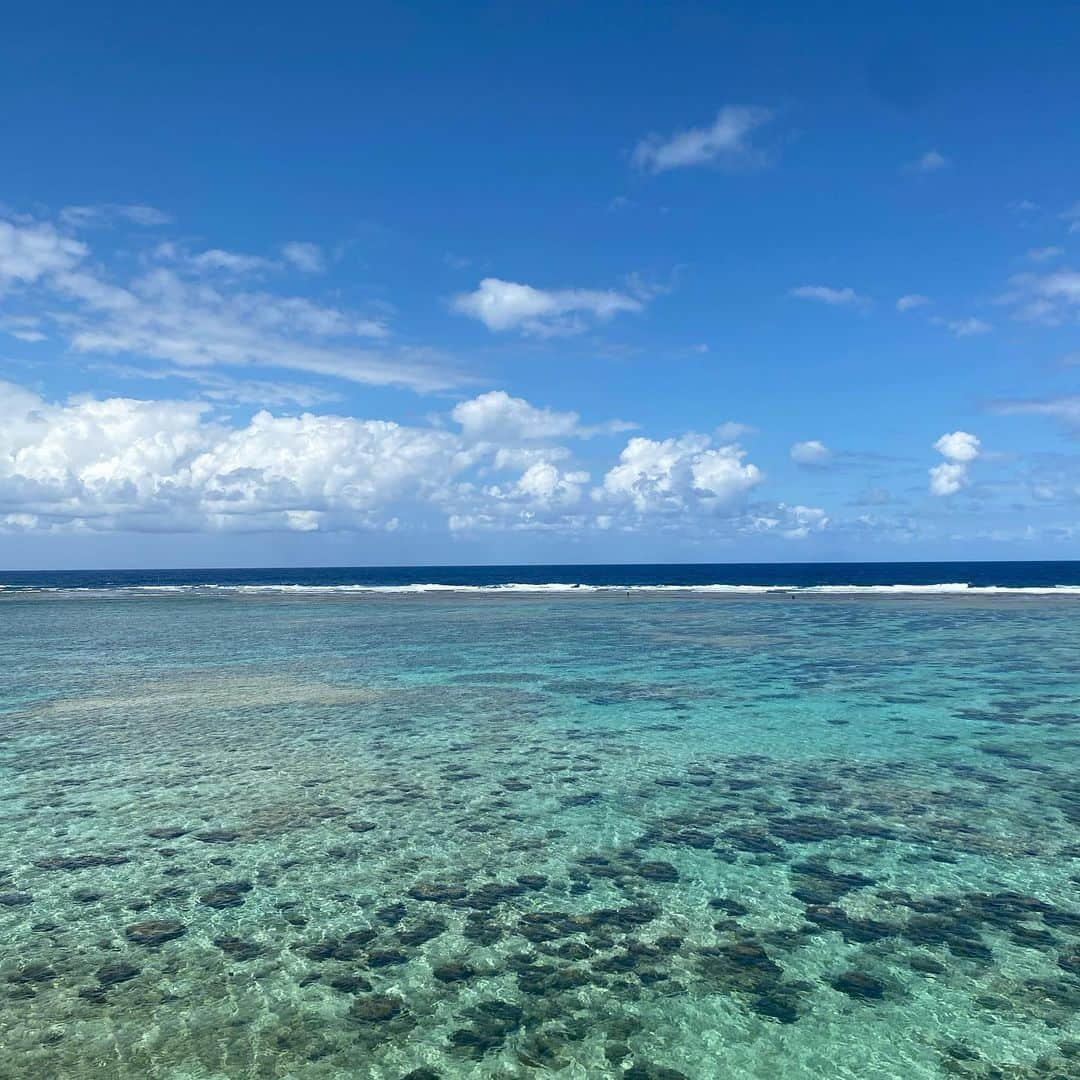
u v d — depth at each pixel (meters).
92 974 8.03
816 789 14.03
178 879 10.34
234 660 30.28
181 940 8.73
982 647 32.97
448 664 28.95
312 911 9.42
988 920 9.08
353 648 33.69
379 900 9.71
